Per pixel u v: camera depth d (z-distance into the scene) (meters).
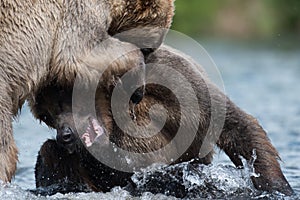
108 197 16.91
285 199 17.59
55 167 17.92
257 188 18.09
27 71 16.41
